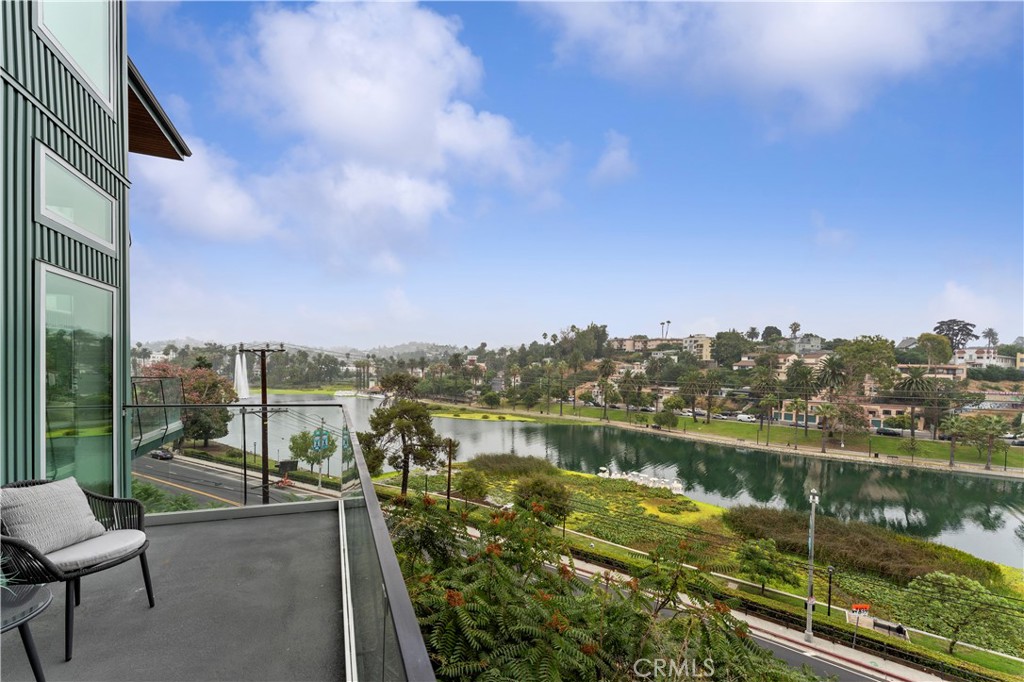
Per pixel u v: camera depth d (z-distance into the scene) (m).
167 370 28.09
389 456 36.09
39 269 3.11
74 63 3.61
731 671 2.91
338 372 137.75
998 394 81.12
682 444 74.25
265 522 3.90
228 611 2.42
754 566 23.78
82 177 3.68
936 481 56.78
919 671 16.31
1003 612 20.03
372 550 1.26
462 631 2.23
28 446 2.98
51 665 1.93
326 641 2.16
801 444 75.62
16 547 1.87
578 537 28.00
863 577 26.30
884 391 84.12
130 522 2.55
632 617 2.84
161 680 1.84
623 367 141.38
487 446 68.38
